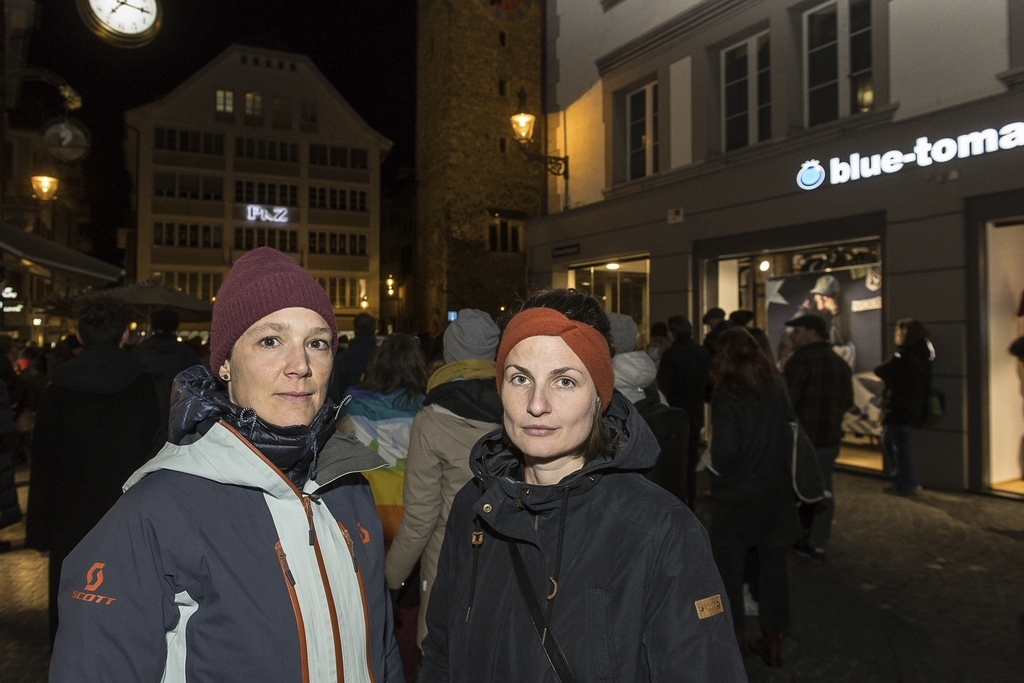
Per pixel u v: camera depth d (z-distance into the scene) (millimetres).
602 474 1409
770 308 9195
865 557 5246
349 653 1379
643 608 1271
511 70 23047
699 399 6492
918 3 7430
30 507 3104
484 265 22516
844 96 8383
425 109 23938
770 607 3543
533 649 1294
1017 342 6602
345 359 6477
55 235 31703
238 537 1289
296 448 1388
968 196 6867
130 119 37406
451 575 1596
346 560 1449
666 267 10461
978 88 6906
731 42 9820
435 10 23094
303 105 40750
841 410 5297
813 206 8383
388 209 48375
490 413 2602
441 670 1618
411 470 2627
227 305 1421
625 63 11445
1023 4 6562
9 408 3900
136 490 1269
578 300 1495
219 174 38688
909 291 7383
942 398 6770
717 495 3527
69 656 1136
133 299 10594
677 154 10508
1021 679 3445
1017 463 7133
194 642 1230
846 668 3604
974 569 4949
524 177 23109
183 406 1349
